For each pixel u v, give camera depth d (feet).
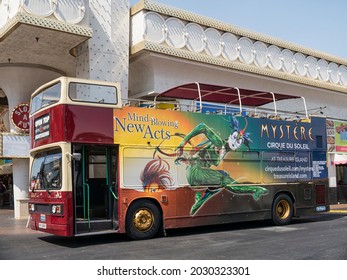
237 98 50.90
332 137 75.20
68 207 31.55
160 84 51.31
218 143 39.70
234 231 39.73
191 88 45.29
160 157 36.24
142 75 52.44
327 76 71.61
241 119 41.78
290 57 65.62
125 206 34.12
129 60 51.44
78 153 32.76
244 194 40.96
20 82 55.67
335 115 76.43
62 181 31.76
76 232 32.01
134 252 29.07
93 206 34.76
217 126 39.91
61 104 32.35
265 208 42.65
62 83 32.60
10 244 34.30
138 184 34.88
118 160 34.30
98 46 46.78
